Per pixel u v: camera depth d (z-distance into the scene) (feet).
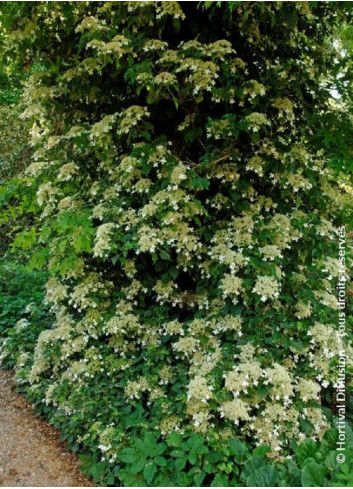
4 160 22.62
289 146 8.89
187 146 9.12
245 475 6.68
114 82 9.52
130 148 9.36
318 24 9.36
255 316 8.07
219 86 8.86
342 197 9.87
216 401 7.22
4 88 19.24
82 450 8.52
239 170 8.90
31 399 10.26
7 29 9.91
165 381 8.42
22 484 7.64
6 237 20.57
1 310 15.16
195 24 8.54
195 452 6.88
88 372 8.74
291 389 7.35
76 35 9.68
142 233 8.05
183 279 9.78
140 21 8.13
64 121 10.43
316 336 7.99
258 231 8.43
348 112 9.39
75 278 9.48
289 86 9.17
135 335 9.23
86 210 8.77
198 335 8.44
